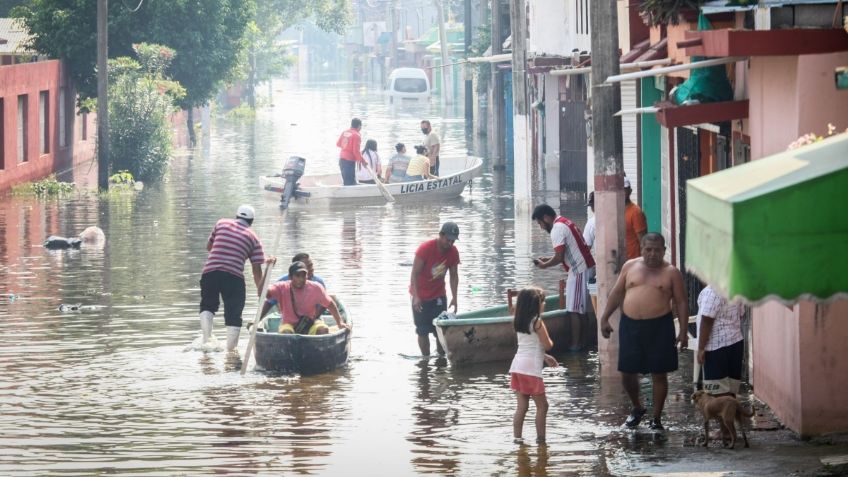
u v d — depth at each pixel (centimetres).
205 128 8081
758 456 1392
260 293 2172
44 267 3027
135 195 4697
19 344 2169
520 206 3959
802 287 973
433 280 2108
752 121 1658
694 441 1505
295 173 4281
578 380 1900
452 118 9256
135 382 1905
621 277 1598
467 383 1905
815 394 1448
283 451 1525
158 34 6278
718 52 1494
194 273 2925
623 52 2848
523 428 1627
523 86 3922
